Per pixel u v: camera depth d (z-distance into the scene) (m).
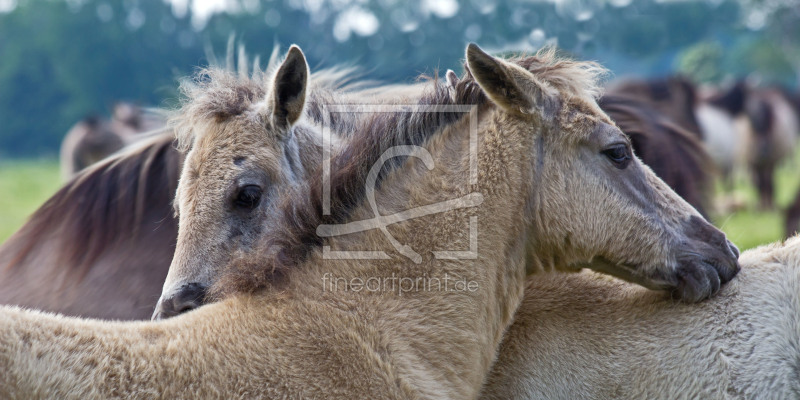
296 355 4.74
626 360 5.70
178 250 6.24
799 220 18.56
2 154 92.31
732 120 29.03
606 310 6.00
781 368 5.37
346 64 11.84
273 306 4.98
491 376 5.89
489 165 5.43
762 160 28.12
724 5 89.56
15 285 7.30
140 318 6.93
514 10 58.91
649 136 9.20
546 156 5.62
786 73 87.81
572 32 58.34
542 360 5.86
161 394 4.42
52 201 7.71
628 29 76.94
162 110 8.47
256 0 83.75
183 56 97.56
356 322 4.94
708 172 10.20
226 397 4.52
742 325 5.54
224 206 6.32
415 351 5.01
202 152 6.54
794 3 86.12
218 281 5.44
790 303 5.52
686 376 5.51
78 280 7.26
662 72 86.25
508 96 5.50
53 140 94.00
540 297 6.18
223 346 4.69
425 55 57.59
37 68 95.81
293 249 5.28
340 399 4.67
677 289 5.78
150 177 7.57
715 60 73.00
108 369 4.40
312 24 83.06
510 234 5.51
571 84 5.83
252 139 6.57
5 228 22.91
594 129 5.65
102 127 24.33
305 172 6.85
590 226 5.65
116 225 7.48
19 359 4.25
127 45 96.38
